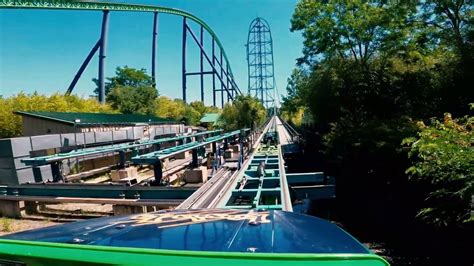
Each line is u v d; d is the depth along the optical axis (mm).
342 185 21953
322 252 1833
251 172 11938
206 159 18734
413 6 19781
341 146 20547
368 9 23203
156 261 1663
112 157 20812
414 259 12133
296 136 32844
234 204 8219
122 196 10672
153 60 64875
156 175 11938
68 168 16703
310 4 25484
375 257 1756
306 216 3023
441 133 6840
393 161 15195
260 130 36375
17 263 1881
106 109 40062
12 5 33531
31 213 11594
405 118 17125
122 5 51438
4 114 24656
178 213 3246
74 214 11555
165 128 30188
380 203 16547
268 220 2766
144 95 48156
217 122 44938
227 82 88438
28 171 14398
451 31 18688
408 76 20812
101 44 51812
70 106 33844
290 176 11852
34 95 30625
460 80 16547
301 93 35688
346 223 17344
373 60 25453
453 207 8438
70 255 1774
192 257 1684
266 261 1660
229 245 1970
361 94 22703
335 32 24688
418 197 12984
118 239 2113
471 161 6398
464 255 10633
